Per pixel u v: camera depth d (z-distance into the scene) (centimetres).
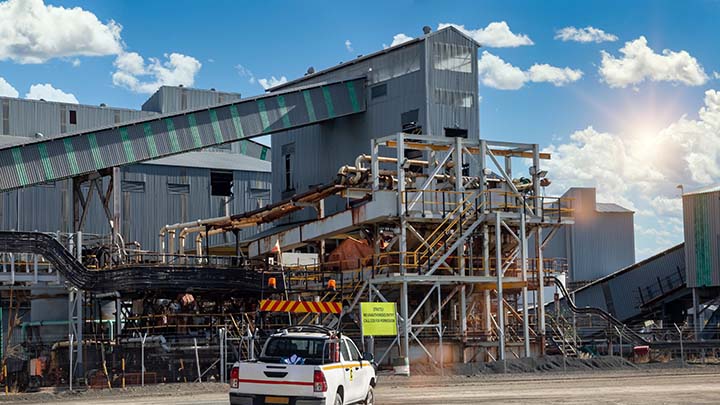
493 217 4628
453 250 4556
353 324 4725
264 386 1978
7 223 6969
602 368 4562
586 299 7725
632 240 8650
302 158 7400
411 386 3575
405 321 4281
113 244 4762
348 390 2148
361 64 6875
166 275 3906
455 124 6356
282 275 4209
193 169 7862
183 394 3155
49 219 7169
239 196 8094
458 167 4688
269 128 6512
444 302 4500
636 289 7456
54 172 5781
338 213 4759
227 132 6400
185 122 6297
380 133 6644
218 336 3909
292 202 5069
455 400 2827
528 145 4912
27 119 8581
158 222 7619
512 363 4391
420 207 4534
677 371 4388
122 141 6062
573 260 8438
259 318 4044
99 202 7419
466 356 4606
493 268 4872
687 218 6800
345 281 4706
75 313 4347
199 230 5719
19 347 4212
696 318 6700
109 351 3900
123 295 4078
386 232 4800
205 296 4209
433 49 6319
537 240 4956
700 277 6675
